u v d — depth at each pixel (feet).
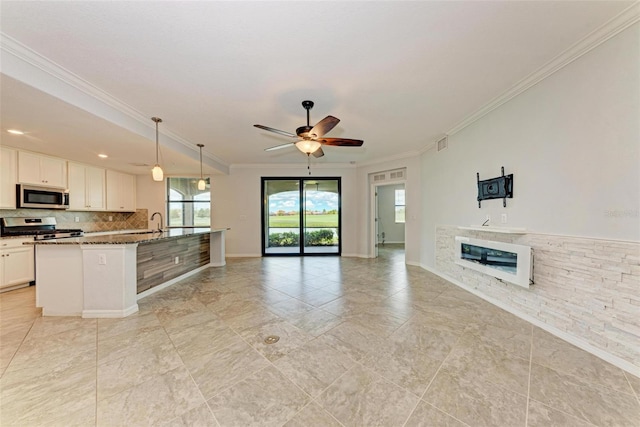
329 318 9.11
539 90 8.09
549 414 4.76
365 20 5.70
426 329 8.20
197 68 7.48
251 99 9.45
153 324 8.65
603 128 6.38
